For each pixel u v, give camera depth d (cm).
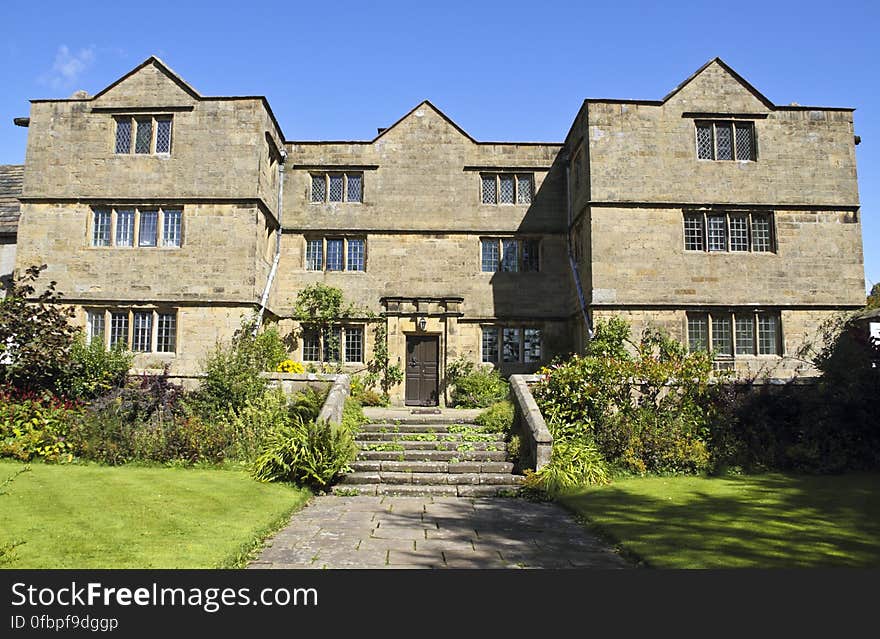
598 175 1780
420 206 2056
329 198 2073
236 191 1795
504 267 2066
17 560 592
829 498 927
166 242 1811
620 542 707
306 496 966
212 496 889
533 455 1110
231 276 1767
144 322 1797
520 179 2109
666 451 1148
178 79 1834
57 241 1800
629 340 1669
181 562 606
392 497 1003
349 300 2005
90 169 1820
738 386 1273
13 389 1223
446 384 1914
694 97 1827
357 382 1755
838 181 1819
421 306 1955
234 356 1438
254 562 645
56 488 888
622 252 1759
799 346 1767
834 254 1795
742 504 891
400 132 2086
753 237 1808
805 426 1208
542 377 1347
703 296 1756
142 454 1138
